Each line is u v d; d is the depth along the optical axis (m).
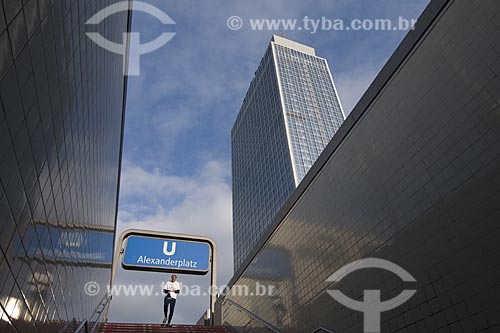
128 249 12.45
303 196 7.59
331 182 6.51
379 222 5.02
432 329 3.88
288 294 7.50
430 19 4.59
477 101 3.69
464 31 4.01
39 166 2.53
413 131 4.59
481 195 3.48
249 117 98.50
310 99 85.81
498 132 3.40
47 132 2.62
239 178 94.88
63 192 3.41
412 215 4.40
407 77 4.86
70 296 4.83
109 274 11.79
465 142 3.77
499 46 3.53
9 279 2.28
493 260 3.26
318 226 6.75
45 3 2.22
